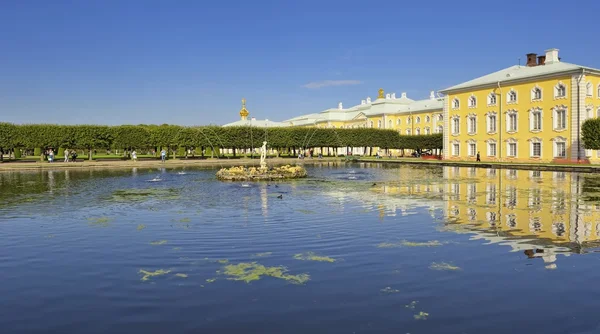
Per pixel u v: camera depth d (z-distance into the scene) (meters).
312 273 10.16
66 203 22.41
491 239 13.36
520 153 63.94
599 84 58.28
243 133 83.81
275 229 15.08
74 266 11.01
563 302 8.39
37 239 14.02
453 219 16.84
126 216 18.19
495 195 24.41
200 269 10.58
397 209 19.45
